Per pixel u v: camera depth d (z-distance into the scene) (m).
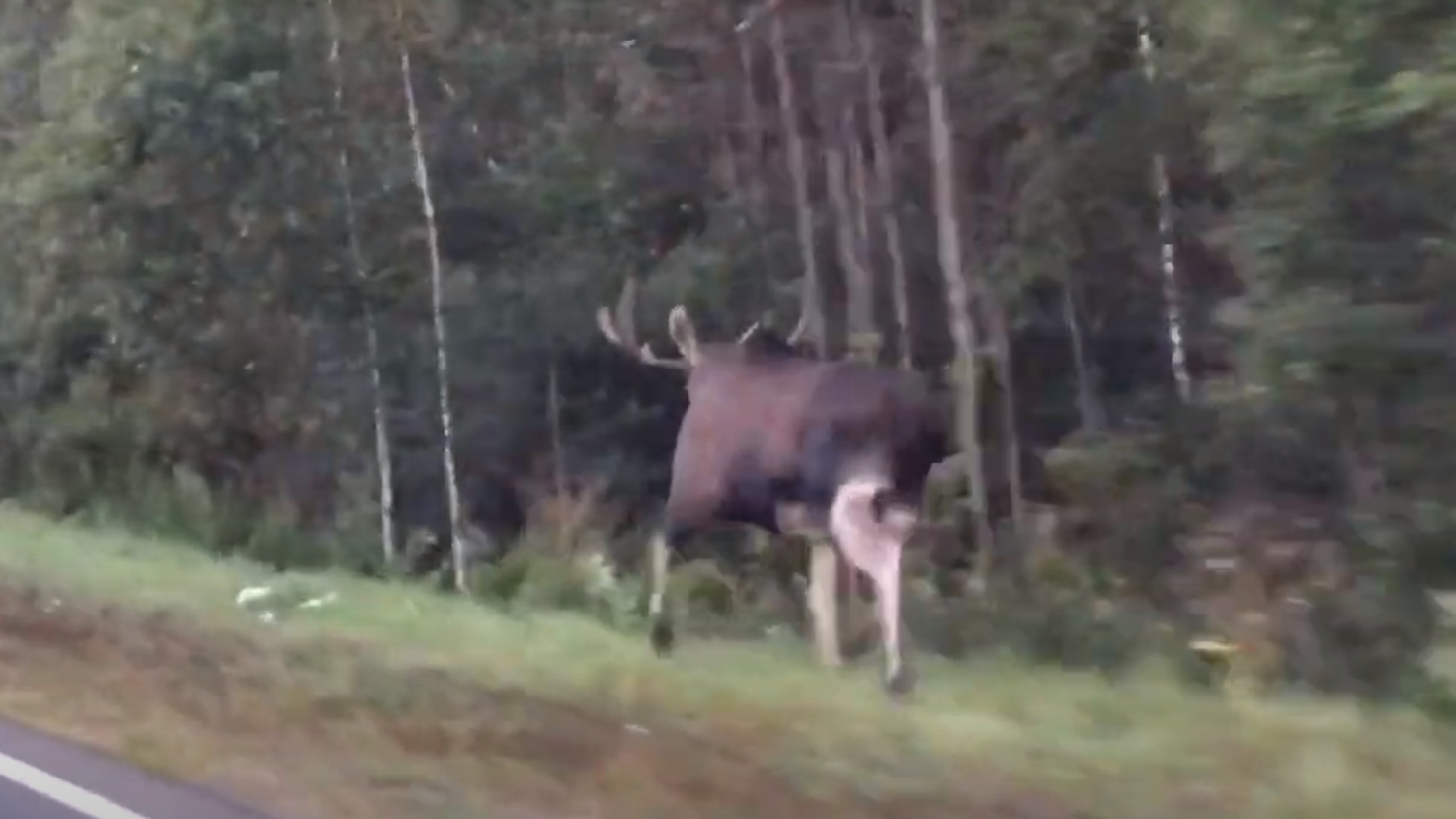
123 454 26.14
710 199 23.53
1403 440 10.98
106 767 10.98
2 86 23.95
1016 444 21.53
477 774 10.16
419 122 22.56
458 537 22.14
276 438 24.70
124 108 20.77
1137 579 16.56
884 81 22.52
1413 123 9.88
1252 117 10.73
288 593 18.19
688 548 17.09
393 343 23.42
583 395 23.50
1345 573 12.91
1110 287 21.55
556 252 23.34
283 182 21.78
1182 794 8.86
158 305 22.84
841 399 12.91
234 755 11.05
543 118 23.17
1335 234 10.55
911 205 22.58
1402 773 9.16
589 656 13.97
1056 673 13.38
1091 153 19.45
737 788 9.48
